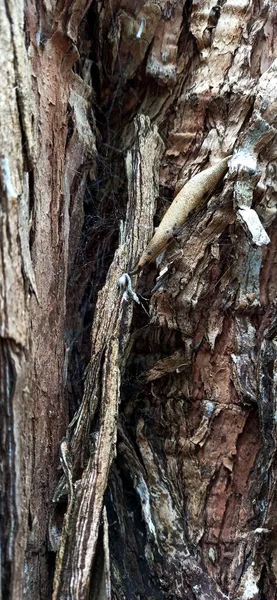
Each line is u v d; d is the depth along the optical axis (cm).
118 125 19
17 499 12
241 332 17
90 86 18
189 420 17
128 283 15
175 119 18
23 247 12
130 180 17
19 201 12
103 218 19
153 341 17
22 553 12
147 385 17
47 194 15
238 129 17
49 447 15
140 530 16
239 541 16
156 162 18
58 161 15
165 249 16
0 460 11
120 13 18
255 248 16
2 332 11
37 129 14
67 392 16
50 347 15
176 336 17
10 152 12
